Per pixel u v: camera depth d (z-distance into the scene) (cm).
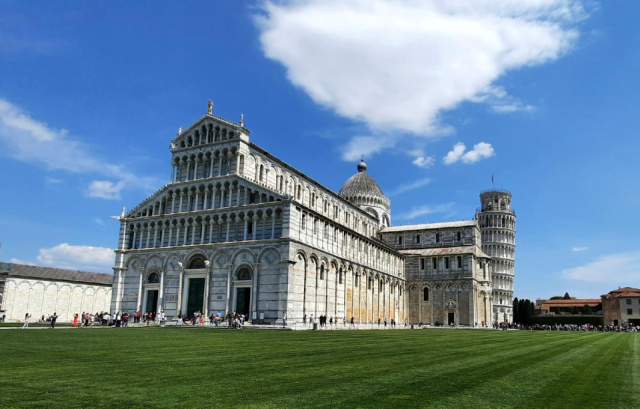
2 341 3678
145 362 2481
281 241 7550
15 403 1516
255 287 7650
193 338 4428
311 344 3950
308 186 10375
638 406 1642
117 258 9069
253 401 1572
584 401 1705
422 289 13088
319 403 1562
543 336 7231
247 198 8175
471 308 12381
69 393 1666
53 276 10906
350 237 10012
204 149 8794
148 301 8706
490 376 2230
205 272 8175
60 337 4247
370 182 15150
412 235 14200
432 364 2638
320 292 8400
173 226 8769
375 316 10894
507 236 19612
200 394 1667
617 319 18262
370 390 1792
